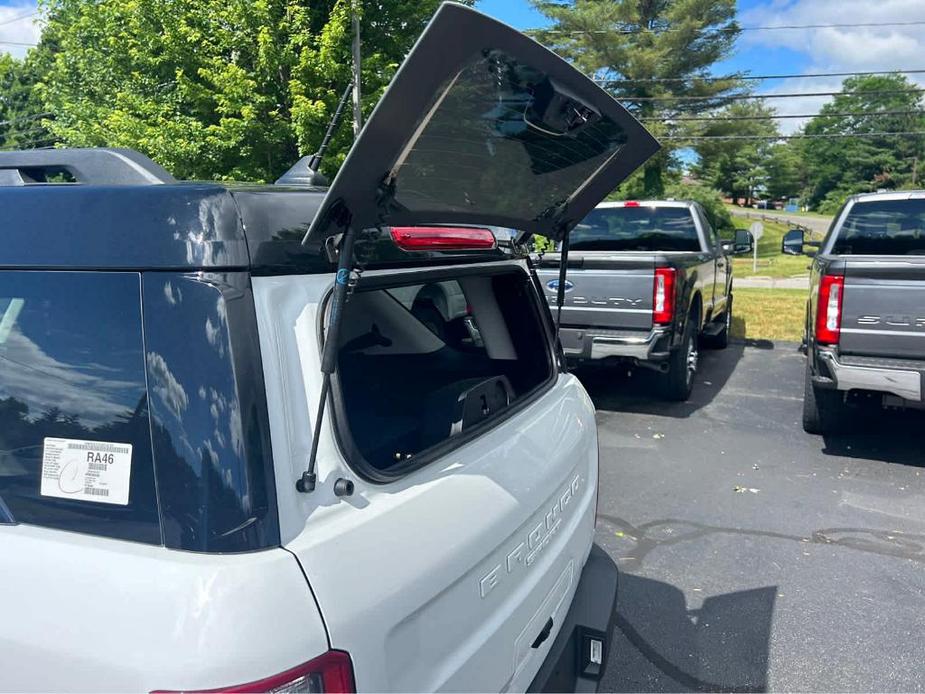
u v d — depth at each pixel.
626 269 6.67
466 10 1.25
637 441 6.38
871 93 31.80
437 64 1.32
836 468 5.67
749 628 3.48
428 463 1.72
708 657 3.26
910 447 6.14
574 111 1.75
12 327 1.51
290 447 1.36
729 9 40.50
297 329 1.45
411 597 1.45
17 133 37.00
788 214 74.81
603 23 40.62
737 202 88.12
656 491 5.23
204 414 1.30
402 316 2.74
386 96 1.31
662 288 6.57
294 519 1.33
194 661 1.19
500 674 1.79
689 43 41.09
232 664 1.19
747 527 4.62
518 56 1.44
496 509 1.80
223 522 1.28
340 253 1.49
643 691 3.03
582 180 2.21
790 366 9.46
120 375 1.39
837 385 5.36
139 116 14.78
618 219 8.66
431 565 1.52
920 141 76.94
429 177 1.65
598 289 6.80
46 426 1.46
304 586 1.27
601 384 8.44
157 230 1.37
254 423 1.31
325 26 13.03
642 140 2.10
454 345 3.03
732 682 3.09
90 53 16.86
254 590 1.23
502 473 1.91
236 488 1.28
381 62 14.14
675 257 6.72
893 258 5.21
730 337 11.69
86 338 1.43
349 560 1.36
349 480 1.46
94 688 1.27
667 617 3.58
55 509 1.43
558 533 2.25
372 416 2.34
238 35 13.64
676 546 4.36
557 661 2.13
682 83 41.66
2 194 1.53
